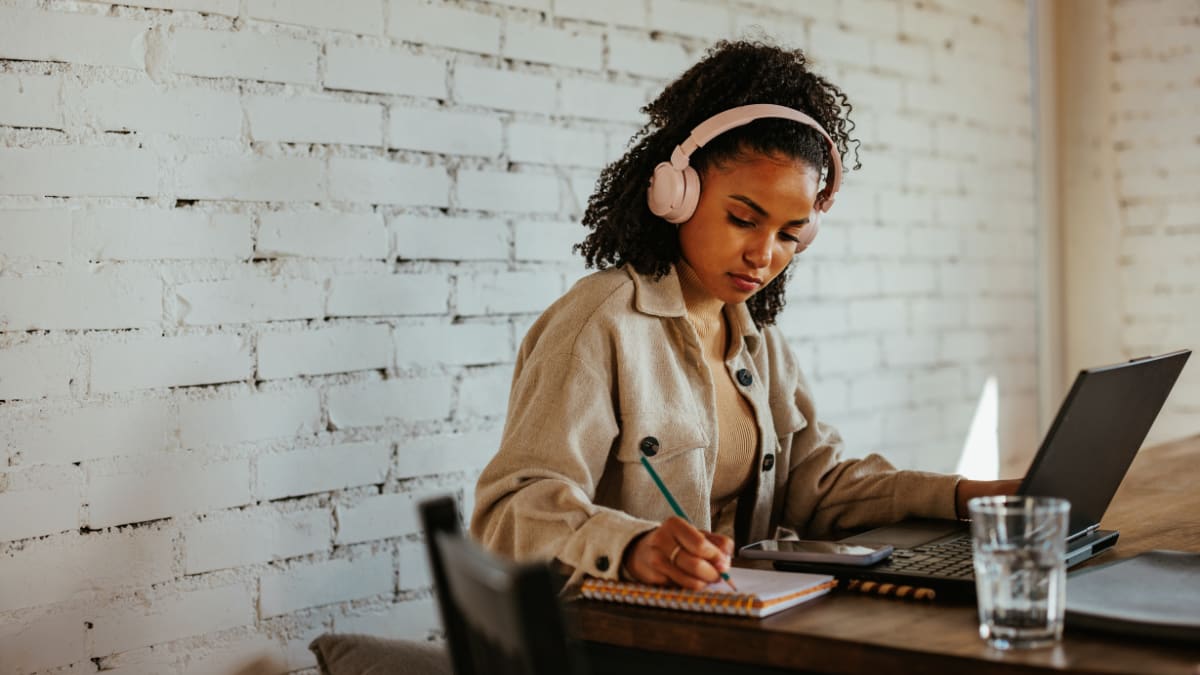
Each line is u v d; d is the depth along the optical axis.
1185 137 3.31
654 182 1.42
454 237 1.93
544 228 2.07
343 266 1.79
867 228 2.77
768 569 1.25
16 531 1.46
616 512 1.20
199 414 1.62
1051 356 3.38
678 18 2.30
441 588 0.89
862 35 2.74
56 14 1.49
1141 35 3.35
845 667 0.96
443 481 1.92
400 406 1.86
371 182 1.82
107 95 1.53
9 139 1.45
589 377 1.36
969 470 3.08
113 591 1.54
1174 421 3.35
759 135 1.38
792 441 1.68
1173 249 3.34
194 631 1.62
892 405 2.83
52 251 1.49
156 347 1.58
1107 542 1.36
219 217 1.65
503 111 2.00
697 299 1.52
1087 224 3.42
